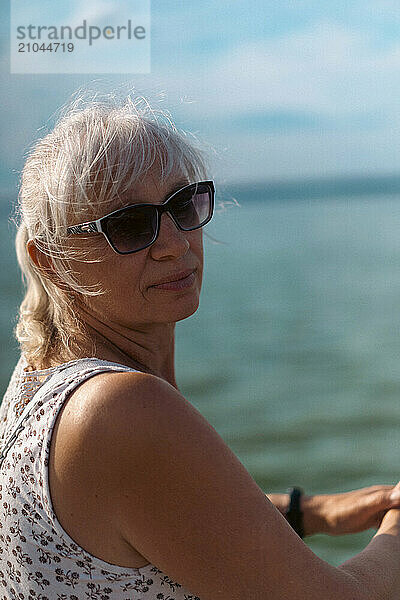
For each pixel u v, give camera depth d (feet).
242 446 33.01
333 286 86.33
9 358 37.27
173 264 3.81
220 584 3.10
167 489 3.01
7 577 3.55
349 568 3.56
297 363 51.96
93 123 3.71
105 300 3.85
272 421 37.17
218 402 41.75
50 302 4.11
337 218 170.30
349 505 4.73
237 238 135.23
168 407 3.11
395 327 63.41
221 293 84.43
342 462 30.42
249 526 3.09
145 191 3.70
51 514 3.23
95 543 3.20
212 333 63.62
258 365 51.55
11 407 3.83
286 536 3.19
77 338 3.92
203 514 3.04
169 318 3.91
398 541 3.99
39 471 3.28
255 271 99.45
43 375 3.65
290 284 88.53
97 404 3.13
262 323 67.77
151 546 3.09
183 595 3.37
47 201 3.74
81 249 3.71
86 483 3.10
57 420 3.26
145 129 3.73
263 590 3.10
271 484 28.25
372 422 36.40
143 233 3.67
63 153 3.68
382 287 84.02
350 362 51.62
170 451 3.02
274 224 156.76
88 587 3.28
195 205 3.97
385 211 188.85
